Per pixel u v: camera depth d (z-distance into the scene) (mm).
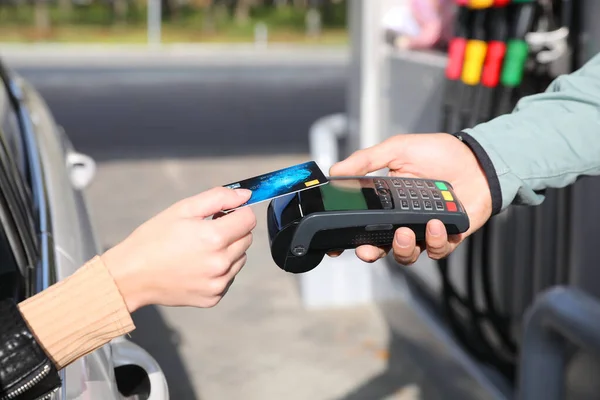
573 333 1667
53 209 1578
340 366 2994
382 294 3344
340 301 3473
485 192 1225
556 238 2264
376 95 3373
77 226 1577
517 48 2025
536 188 1209
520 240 2426
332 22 30812
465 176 1244
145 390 1198
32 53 18828
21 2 29594
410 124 3043
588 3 1943
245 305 3537
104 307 873
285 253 1096
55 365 883
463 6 2164
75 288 878
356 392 2811
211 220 900
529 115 1229
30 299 886
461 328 2578
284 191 1002
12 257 1238
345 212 1079
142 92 10828
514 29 2033
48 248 1352
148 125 8109
